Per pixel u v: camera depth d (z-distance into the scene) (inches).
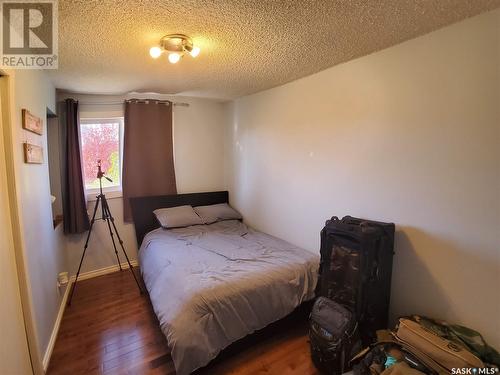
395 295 78.3
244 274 82.4
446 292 67.2
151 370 73.0
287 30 65.6
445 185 66.2
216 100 155.8
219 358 72.1
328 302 76.3
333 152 95.3
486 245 60.1
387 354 62.9
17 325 60.1
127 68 92.3
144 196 142.4
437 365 56.3
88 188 136.9
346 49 77.6
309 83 103.1
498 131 57.2
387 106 77.6
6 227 57.0
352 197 89.7
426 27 64.6
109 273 136.5
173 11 56.1
